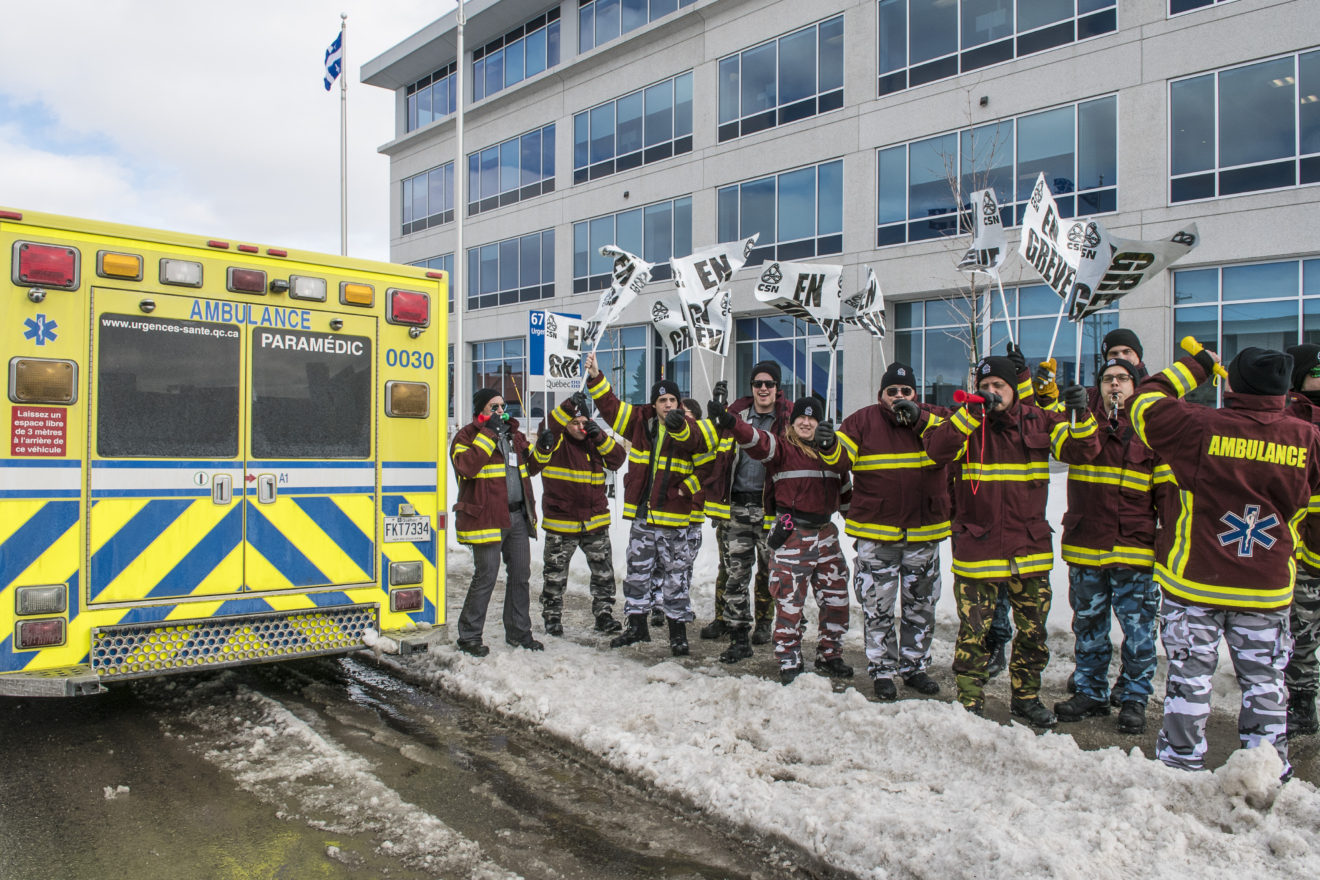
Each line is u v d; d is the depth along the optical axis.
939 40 19.48
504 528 6.41
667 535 6.46
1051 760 3.97
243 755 4.66
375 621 5.60
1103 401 5.04
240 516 5.12
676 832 3.85
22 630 4.47
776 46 22.48
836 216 21.30
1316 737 4.77
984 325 16.80
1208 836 3.31
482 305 31.66
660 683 5.55
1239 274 16.16
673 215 25.06
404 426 5.75
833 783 4.07
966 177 19.02
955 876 3.19
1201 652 3.95
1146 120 16.83
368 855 3.59
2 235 4.46
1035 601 4.88
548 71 28.19
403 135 35.09
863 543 5.52
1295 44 15.28
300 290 5.36
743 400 6.87
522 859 3.59
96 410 4.70
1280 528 3.82
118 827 3.82
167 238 4.92
